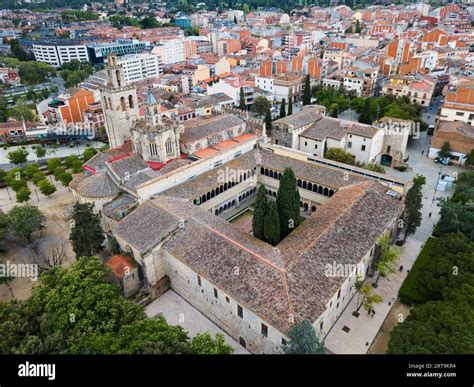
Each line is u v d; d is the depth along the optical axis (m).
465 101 136.62
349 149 120.81
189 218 69.88
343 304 64.94
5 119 184.88
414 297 66.12
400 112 140.25
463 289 55.84
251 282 55.72
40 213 88.12
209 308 63.34
